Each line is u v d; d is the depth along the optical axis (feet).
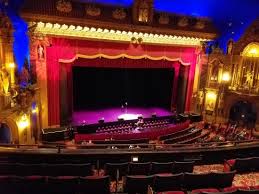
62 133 53.62
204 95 74.02
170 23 59.47
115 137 50.57
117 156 29.35
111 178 27.55
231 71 68.28
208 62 72.13
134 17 54.34
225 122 70.59
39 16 45.68
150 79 80.33
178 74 73.36
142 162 29.48
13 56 44.42
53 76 54.34
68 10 48.16
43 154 27.78
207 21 65.16
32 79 52.08
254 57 63.93
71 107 61.05
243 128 64.44
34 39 50.24
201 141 51.72
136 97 79.87
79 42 54.60
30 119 49.47
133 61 64.03
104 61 60.49
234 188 23.80
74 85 69.05
